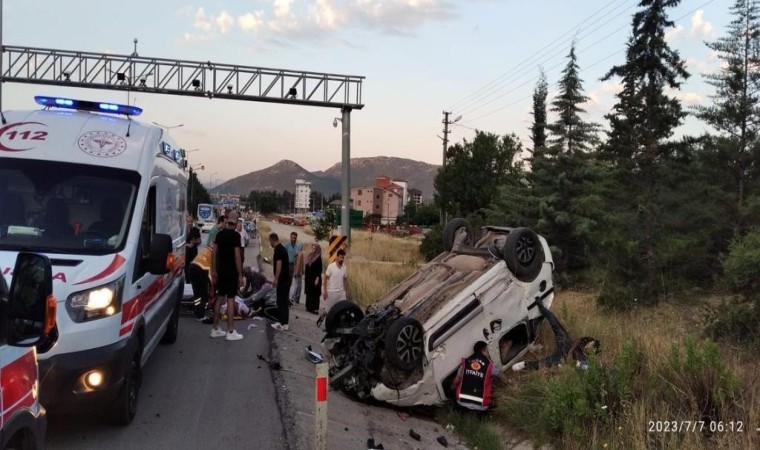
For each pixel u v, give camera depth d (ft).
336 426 20.89
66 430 17.76
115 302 16.52
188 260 44.98
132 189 19.47
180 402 21.02
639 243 56.29
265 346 30.48
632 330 29.68
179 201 29.86
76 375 15.35
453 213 144.66
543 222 75.97
